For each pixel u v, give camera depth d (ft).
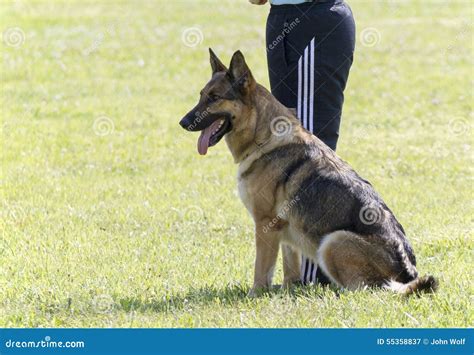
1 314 28.78
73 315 28.76
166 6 133.80
